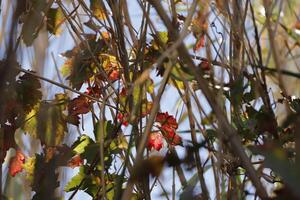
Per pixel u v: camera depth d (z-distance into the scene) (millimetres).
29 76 3023
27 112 3029
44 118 3016
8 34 2664
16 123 3033
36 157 2998
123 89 3107
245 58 2943
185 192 2660
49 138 3006
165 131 3018
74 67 3102
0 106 2715
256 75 2850
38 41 2939
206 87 2605
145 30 2975
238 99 2836
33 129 3049
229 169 2859
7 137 3043
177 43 2574
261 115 2820
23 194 3045
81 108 3082
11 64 2672
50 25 3109
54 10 3121
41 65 2941
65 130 3041
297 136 2570
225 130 2615
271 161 2457
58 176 2881
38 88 3029
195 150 2588
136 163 2590
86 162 3066
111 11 3086
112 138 3000
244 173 2859
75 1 3186
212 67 2898
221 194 2889
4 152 3043
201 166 2852
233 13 2869
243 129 2826
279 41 3041
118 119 3109
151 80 3062
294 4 3160
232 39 2912
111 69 3127
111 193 3041
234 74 2883
